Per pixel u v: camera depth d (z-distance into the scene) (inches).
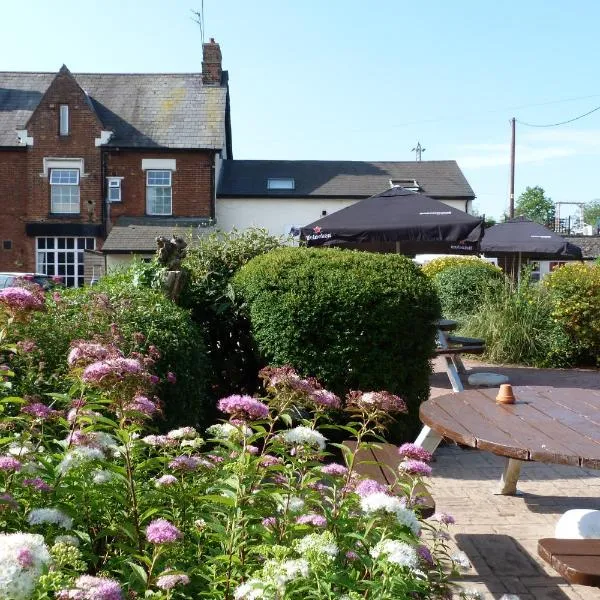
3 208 952.3
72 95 949.2
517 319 473.4
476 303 551.8
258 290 241.3
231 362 272.5
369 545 93.6
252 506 101.3
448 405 169.3
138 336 180.9
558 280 466.6
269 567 81.4
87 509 98.5
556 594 145.4
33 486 95.1
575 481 221.5
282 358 233.1
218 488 101.5
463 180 1085.1
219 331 275.3
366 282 230.8
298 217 1015.0
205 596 92.9
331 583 84.0
